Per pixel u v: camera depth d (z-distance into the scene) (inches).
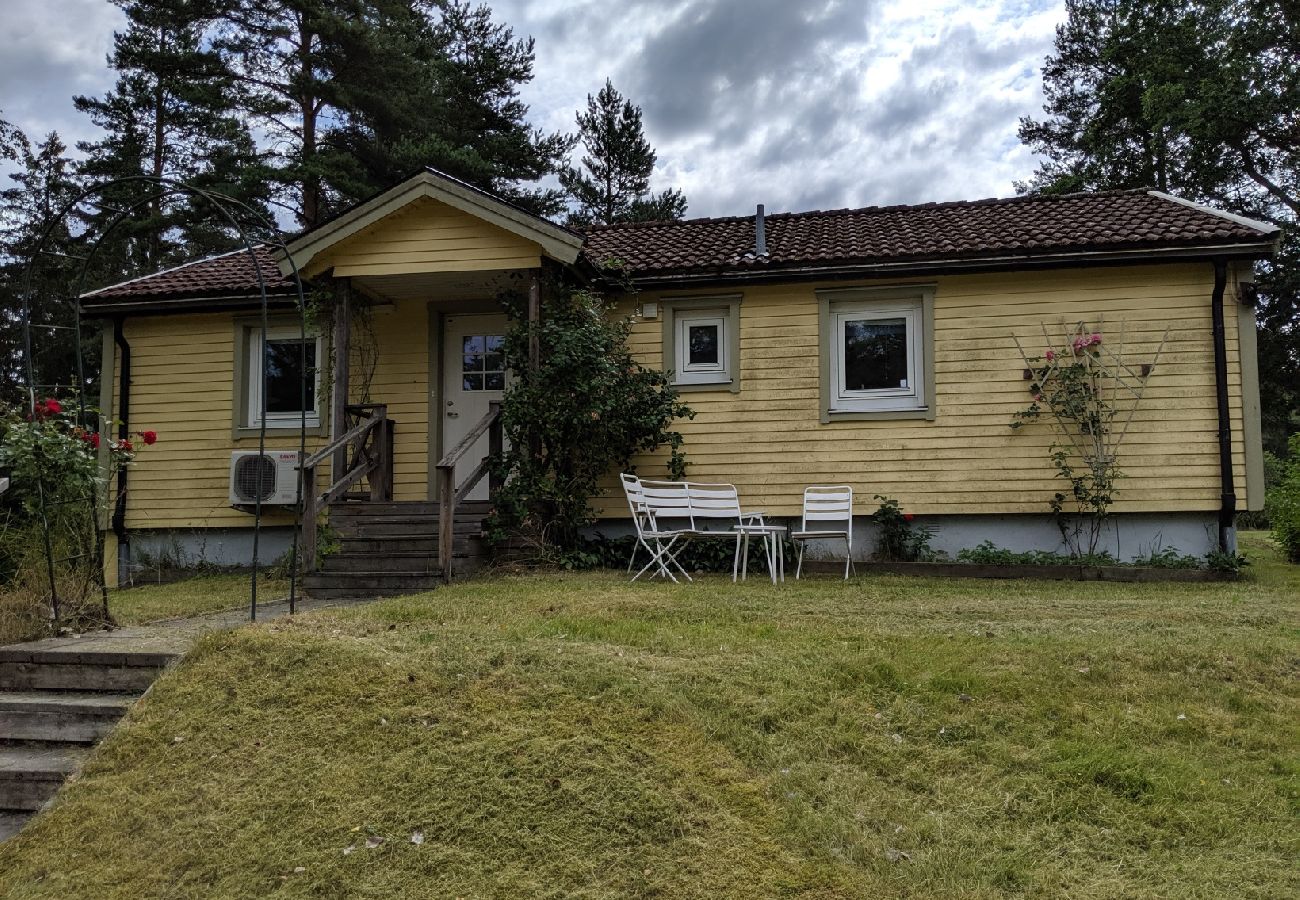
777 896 129.1
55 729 187.8
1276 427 1237.1
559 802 148.1
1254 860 140.3
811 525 400.8
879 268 390.3
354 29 809.5
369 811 148.7
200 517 456.8
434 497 434.3
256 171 795.4
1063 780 159.8
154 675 201.0
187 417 462.6
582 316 378.0
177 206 919.0
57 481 242.7
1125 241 367.9
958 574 359.9
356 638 209.8
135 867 143.5
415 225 378.9
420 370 441.1
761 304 411.2
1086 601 278.4
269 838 145.2
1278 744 174.9
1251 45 768.9
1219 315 373.7
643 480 383.9
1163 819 150.6
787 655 204.1
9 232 1122.0
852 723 175.0
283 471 426.9
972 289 395.5
